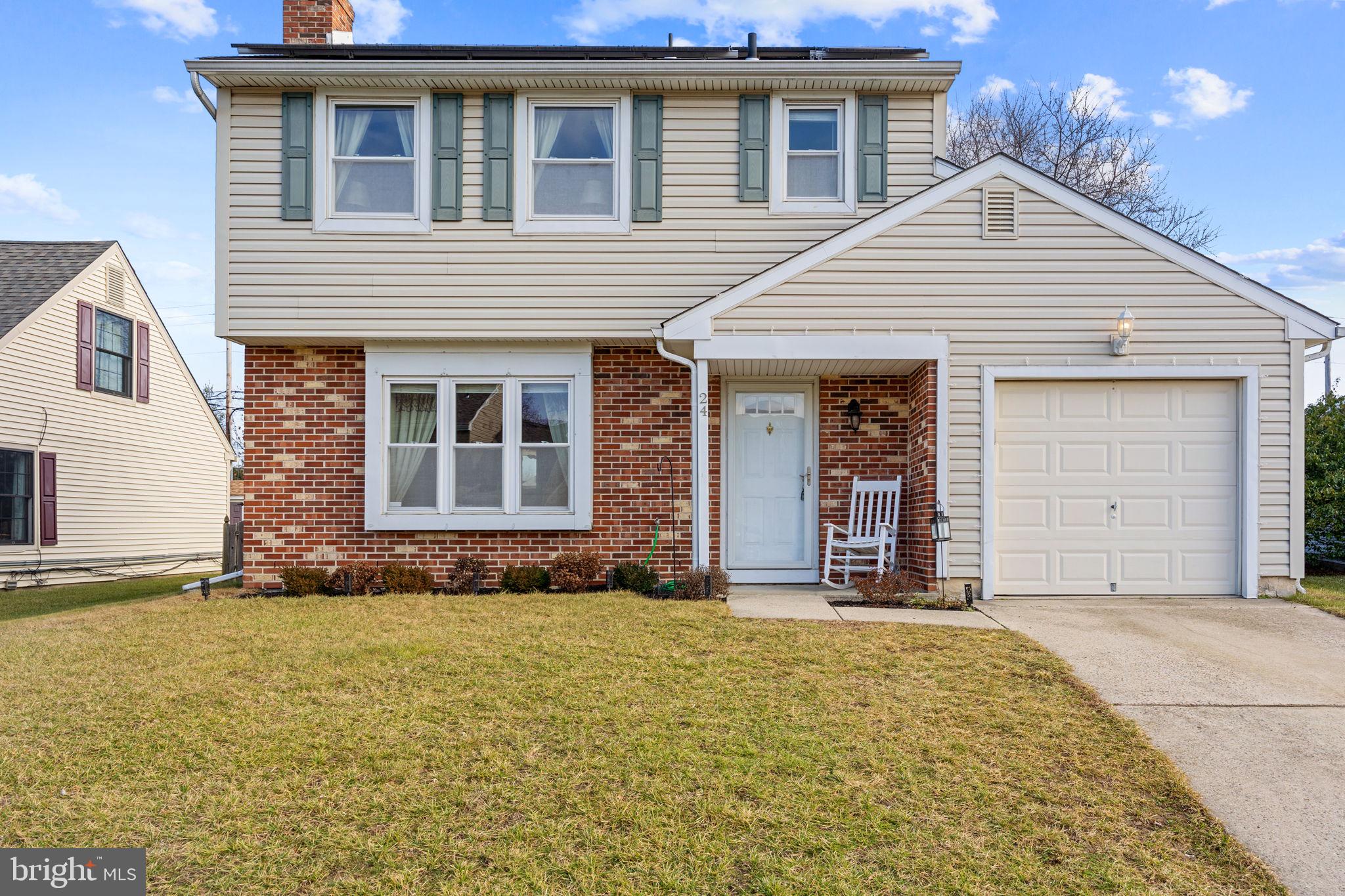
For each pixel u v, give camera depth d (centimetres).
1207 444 880
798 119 988
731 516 1015
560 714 500
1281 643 675
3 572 1448
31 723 490
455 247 953
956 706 522
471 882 331
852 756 448
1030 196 880
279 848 355
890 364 920
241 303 941
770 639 662
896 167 981
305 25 1072
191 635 699
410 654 622
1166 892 331
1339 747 471
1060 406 884
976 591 866
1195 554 876
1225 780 432
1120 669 605
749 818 380
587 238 958
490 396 977
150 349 1858
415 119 960
